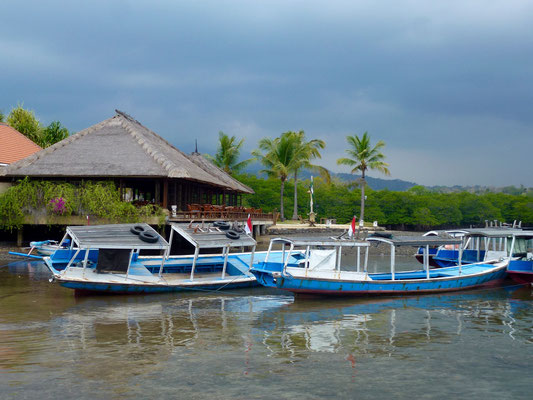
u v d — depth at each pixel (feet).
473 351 40.93
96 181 103.19
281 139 217.36
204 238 68.13
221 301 60.59
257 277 63.16
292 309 56.59
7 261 91.50
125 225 67.87
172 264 73.15
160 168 101.30
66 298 59.93
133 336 43.65
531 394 32.04
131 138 113.50
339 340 43.73
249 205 256.73
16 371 34.53
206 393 31.09
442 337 45.34
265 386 32.40
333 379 33.94
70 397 30.30
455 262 89.81
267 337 44.27
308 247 68.13
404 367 36.68
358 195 283.38
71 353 38.55
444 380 34.19
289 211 261.44
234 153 220.23
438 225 312.50
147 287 62.49
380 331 47.24
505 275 76.89
